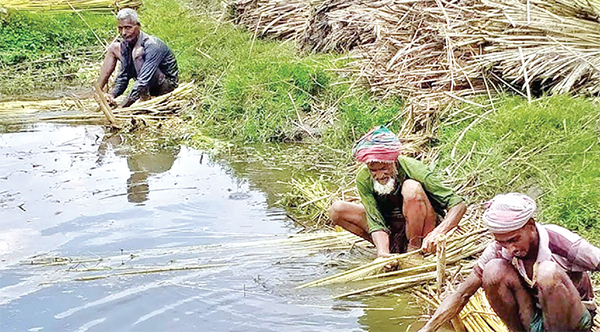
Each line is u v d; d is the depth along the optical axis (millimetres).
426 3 9688
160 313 5246
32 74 14516
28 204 7387
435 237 5371
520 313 4234
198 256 6145
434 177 5625
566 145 6957
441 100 8695
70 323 5141
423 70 9258
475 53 8891
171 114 10820
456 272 5480
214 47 13922
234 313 5227
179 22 15961
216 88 11227
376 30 10375
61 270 5914
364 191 5793
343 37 11859
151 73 11070
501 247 4176
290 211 7207
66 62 15273
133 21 10938
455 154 7516
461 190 6832
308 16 13352
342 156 8672
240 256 6117
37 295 5516
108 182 8102
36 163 8766
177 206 7340
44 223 6895
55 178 8219
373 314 5180
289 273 5820
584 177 6379
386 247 5691
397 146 5547
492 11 8766
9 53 15328
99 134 10062
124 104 10977
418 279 5473
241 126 9867
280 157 8922
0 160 8891
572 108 7465
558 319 4039
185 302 5387
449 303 4371
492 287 4180
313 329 5008
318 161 8648
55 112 11062
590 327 4164
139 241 6488
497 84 8719
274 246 6285
